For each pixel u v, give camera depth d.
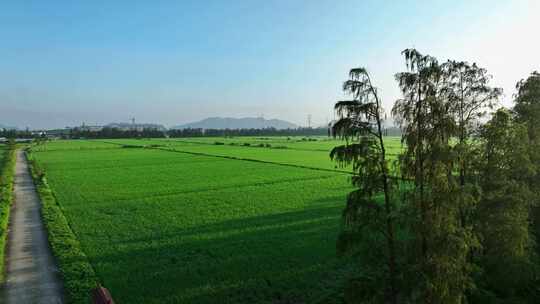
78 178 58.09
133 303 15.88
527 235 13.58
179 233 26.48
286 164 78.75
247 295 16.56
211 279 18.31
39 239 25.30
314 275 18.73
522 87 17.95
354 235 10.34
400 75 9.58
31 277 18.53
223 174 62.66
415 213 9.57
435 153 9.27
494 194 13.74
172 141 198.50
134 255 21.78
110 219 30.95
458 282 9.70
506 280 13.66
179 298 16.30
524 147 14.33
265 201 38.78
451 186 9.56
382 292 10.18
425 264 9.33
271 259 21.08
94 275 18.33
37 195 43.56
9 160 73.44
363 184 10.08
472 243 10.27
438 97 9.94
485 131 14.39
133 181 54.66
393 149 97.50
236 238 25.23
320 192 44.56
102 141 199.62
